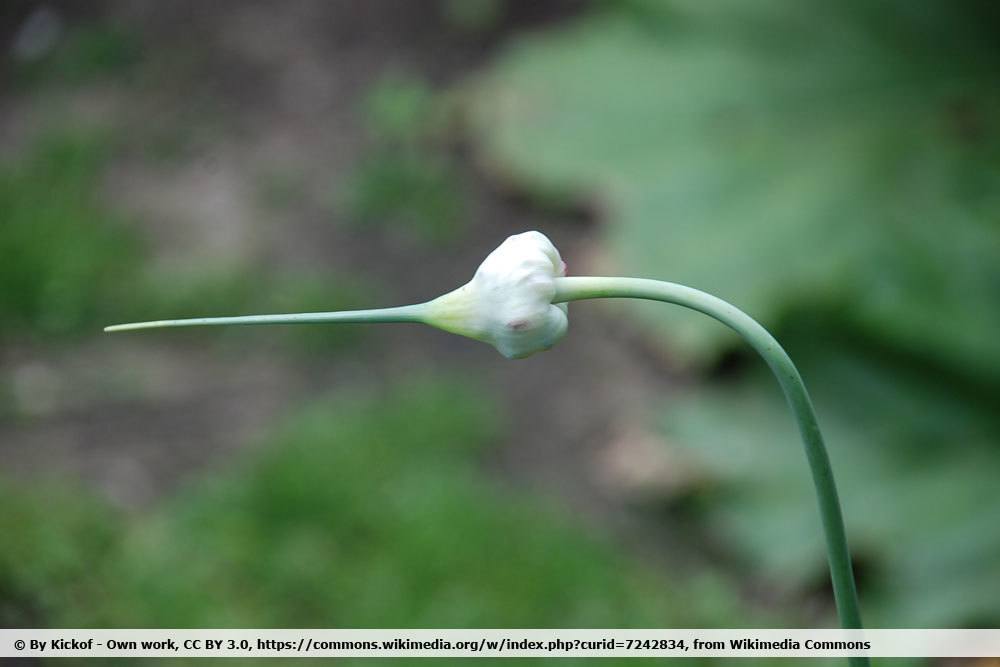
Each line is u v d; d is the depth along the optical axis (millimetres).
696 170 5695
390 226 6137
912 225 5098
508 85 6438
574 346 5484
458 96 6656
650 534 4574
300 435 4652
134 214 6113
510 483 4695
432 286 5762
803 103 5953
